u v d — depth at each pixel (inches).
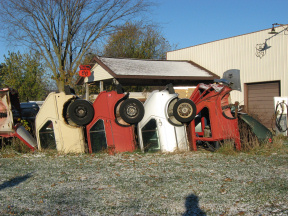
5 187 243.6
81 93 941.8
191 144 386.3
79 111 375.2
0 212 189.6
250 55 712.4
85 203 201.5
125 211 186.9
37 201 207.8
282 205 189.5
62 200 208.2
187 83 876.6
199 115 414.9
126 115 373.4
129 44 1393.9
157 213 183.5
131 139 381.7
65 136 383.9
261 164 296.7
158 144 373.4
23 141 397.4
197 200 202.5
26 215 183.9
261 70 689.0
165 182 242.5
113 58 847.1
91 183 246.2
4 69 940.6
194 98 390.9
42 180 259.8
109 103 380.2
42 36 1114.1
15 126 395.9
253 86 714.2
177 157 339.3
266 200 198.7
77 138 384.2
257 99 705.6
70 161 334.3
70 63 1168.8
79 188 233.8
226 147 359.3
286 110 487.5
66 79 878.4
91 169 293.4
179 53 941.2
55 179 261.4
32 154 383.2
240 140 372.2
